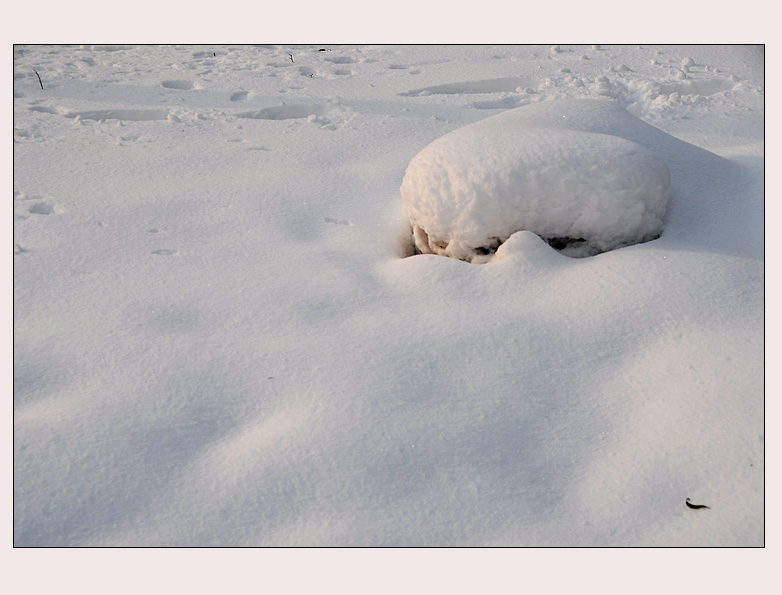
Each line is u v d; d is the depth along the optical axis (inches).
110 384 107.1
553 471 95.5
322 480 93.0
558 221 131.2
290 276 133.2
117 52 288.4
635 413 101.8
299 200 162.1
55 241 143.2
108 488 91.8
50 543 85.6
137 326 119.4
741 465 92.5
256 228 149.9
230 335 117.7
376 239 147.2
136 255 139.9
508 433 99.9
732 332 110.3
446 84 245.0
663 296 117.8
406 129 203.8
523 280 125.3
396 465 94.9
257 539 87.0
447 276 127.8
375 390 105.1
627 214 131.0
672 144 158.2
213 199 161.5
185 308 124.3
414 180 136.6
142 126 205.2
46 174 171.9
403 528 88.0
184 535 87.0
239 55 284.2
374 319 119.7
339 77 254.5
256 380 108.4
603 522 88.9
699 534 86.2
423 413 101.9
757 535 85.4
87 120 209.0
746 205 145.3
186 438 99.3
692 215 141.9
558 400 104.8
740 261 124.8
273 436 98.7
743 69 263.4
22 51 282.0
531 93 239.9
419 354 111.7
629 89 241.9
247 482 92.7
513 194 129.8
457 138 140.7
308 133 201.5
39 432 97.7
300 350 113.6
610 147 134.2
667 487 91.7
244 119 211.9
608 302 118.4
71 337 116.7
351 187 168.4
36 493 90.1
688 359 107.3
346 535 87.0
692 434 96.9
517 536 87.5
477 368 109.2
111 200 159.8
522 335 114.3
